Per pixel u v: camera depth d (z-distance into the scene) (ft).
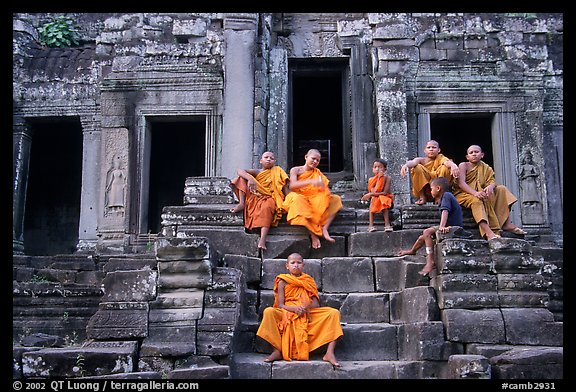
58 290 31.99
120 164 47.34
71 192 60.75
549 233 45.73
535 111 47.60
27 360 20.86
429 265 24.88
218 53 47.52
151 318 22.93
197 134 60.29
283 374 21.83
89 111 49.90
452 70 48.03
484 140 58.90
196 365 21.67
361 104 48.01
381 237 27.84
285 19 50.39
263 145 46.62
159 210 58.85
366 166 46.50
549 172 48.65
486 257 24.09
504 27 48.85
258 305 25.66
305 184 28.60
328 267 26.86
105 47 50.42
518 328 22.56
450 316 22.66
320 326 22.98
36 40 52.44
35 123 52.13
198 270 23.54
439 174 29.40
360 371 22.00
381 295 25.58
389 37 47.29
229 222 28.45
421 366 22.21
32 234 59.93
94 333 22.66
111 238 46.44
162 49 48.24
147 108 47.91
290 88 50.60
